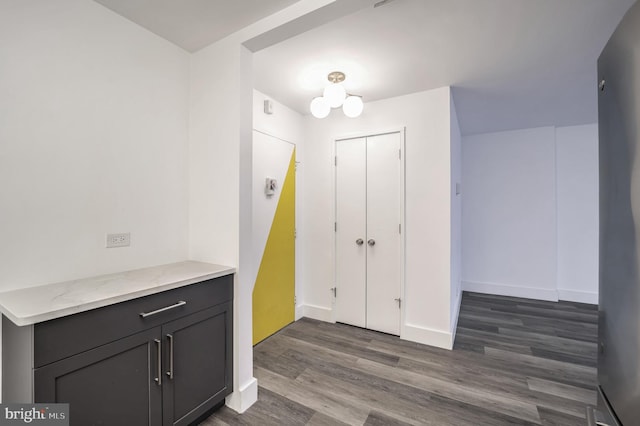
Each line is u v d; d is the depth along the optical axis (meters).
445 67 2.25
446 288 2.61
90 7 1.53
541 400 1.87
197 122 1.99
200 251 1.96
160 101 1.86
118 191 1.65
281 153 2.96
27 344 1.01
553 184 3.99
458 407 1.80
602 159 0.94
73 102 1.47
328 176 3.19
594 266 3.88
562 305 3.80
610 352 0.88
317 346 2.62
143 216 1.77
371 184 2.98
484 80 2.48
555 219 4.00
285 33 1.67
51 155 1.40
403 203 2.79
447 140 2.60
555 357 2.44
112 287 1.34
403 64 2.21
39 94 1.36
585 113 3.40
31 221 1.34
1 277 1.25
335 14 1.51
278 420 1.69
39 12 1.36
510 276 4.23
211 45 1.92
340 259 3.14
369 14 1.63
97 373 1.17
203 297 1.60
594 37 1.85
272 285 2.86
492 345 2.66
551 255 4.01
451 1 1.53
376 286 2.96
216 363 1.67
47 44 1.38
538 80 2.49
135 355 1.29
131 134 1.71
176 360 1.46
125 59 1.68
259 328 2.70
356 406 1.81
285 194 3.03
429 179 2.68
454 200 2.94
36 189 1.35
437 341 2.63
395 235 2.86
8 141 1.27
